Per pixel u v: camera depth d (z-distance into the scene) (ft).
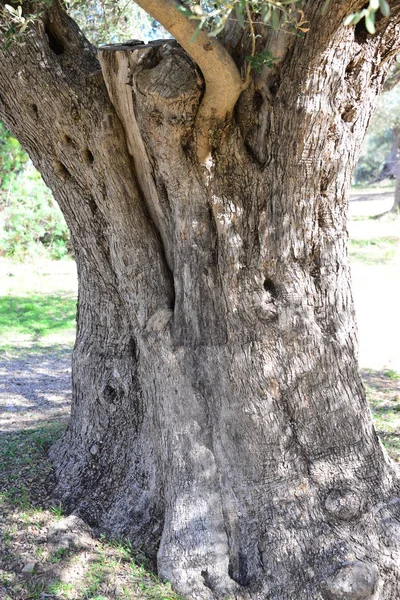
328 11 9.30
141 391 13.29
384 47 10.58
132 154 11.79
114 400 13.60
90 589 11.07
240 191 11.00
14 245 49.08
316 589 10.57
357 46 10.30
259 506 11.32
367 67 10.59
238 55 10.62
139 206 12.19
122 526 12.59
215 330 11.56
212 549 11.13
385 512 11.46
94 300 13.62
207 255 11.39
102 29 19.21
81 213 12.70
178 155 10.70
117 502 12.96
